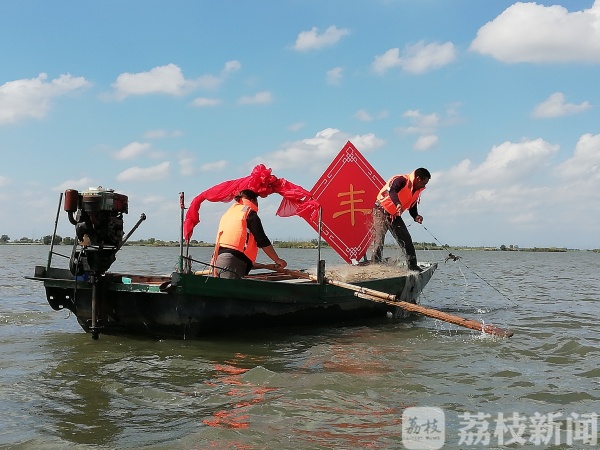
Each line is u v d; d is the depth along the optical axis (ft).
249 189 23.57
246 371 17.66
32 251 150.61
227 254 22.75
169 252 147.13
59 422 13.25
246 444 12.05
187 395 15.30
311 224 32.35
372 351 20.89
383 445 12.09
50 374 17.31
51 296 22.76
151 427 12.98
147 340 22.34
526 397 15.39
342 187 33.91
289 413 13.93
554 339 23.43
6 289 41.91
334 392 15.56
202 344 21.75
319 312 25.57
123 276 23.34
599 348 21.62
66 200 20.71
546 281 60.23
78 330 24.73
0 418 13.50
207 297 21.52
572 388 16.20
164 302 21.54
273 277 29.50
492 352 20.83
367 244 34.12
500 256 198.80
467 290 47.21
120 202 21.50
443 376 17.34
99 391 15.65
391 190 31.60
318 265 25.35
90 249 21.26
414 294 31.63
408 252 32.37
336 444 12.12
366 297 24.27
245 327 23.06
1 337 23.02
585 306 36.01
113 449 11.72
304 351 20.81
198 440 12.23
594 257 200.44
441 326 26.76
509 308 34.76
